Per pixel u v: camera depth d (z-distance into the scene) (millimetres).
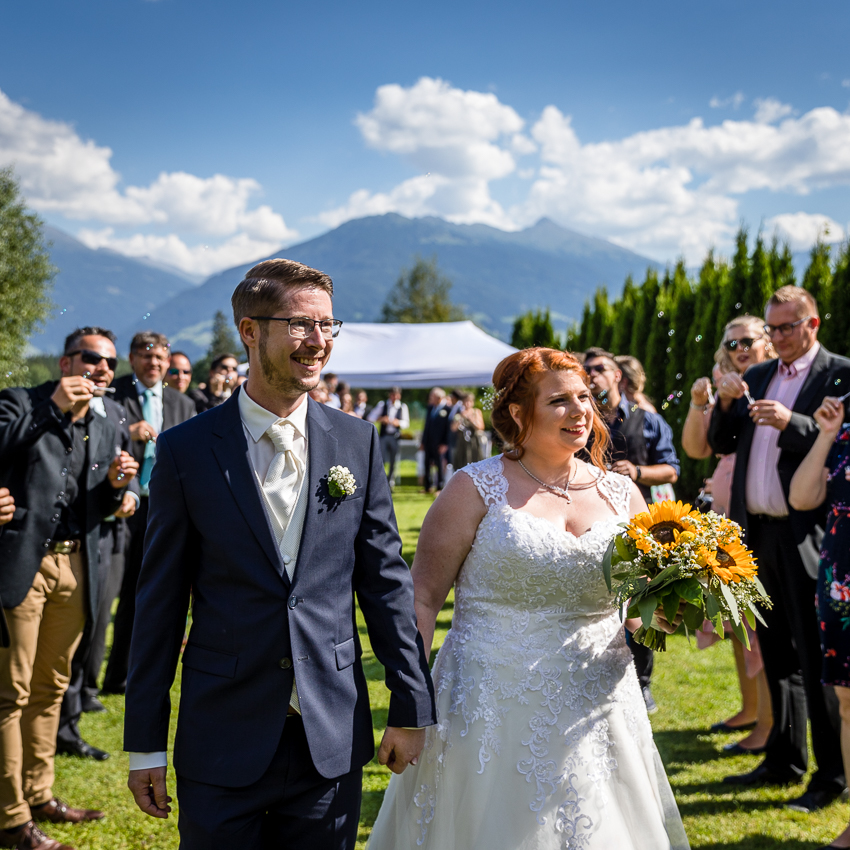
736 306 10297
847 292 8406
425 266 62594
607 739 2213
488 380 14906
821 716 3318
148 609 1879
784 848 2971
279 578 1858
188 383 5566
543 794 2117
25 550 2955
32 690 3160
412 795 2301
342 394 12234
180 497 1887
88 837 3100
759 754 3824
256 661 1827
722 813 3240
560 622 2244
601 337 15398
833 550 2912
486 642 2244
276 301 1901
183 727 1845
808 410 3389
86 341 3152
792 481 3172
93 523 3199
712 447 3791
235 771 1787
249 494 1881
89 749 3861
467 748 2182
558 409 2277
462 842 2158
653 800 2244
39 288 20344
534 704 2168
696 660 5320
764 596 2105
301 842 1867
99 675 4762
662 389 11898
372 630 2006
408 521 11242
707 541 2043
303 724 1818
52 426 3053
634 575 2088
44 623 3119
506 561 2215
